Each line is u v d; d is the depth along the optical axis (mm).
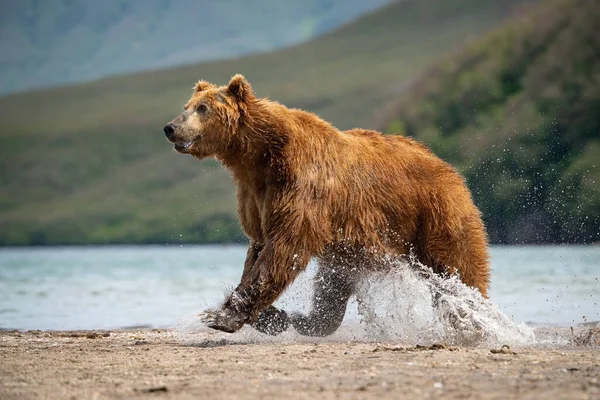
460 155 192125
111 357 35656
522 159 173125
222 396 26875
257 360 33688
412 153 42906
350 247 41406
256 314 39500
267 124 40406
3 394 28203
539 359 33344
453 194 42094
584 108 180250
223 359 34062
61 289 79938
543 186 162000
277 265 39250
